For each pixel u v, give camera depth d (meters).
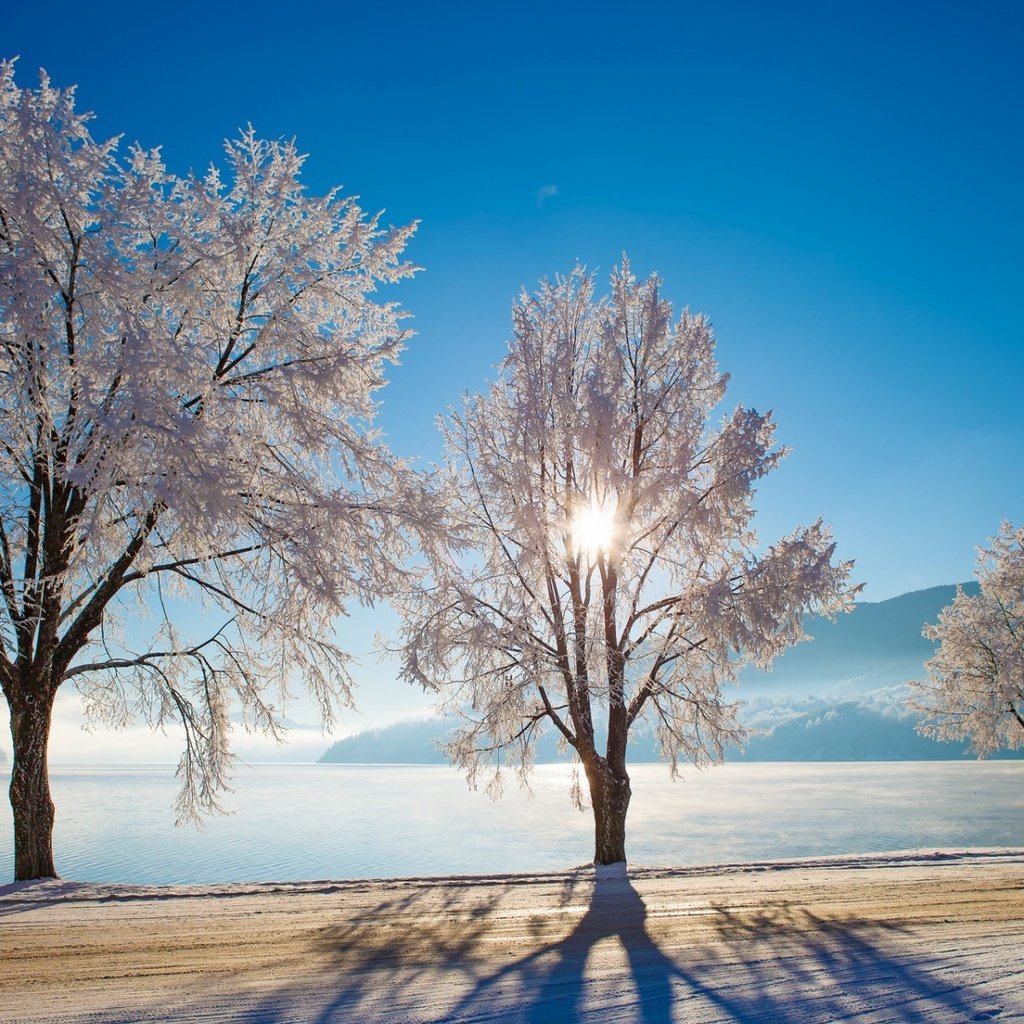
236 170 13.52
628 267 16.23
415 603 14.44
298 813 51.66
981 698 27.61
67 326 12.33
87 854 29.56
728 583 13.35
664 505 14.41
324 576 11.80
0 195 11.24
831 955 6.81
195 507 10.61
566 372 15.70
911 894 10.48
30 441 11.98
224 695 14.70
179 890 11.13
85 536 10.76
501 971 6.25
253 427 13.80
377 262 13.79
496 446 15.72
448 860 29.09
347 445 13.91
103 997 5.50
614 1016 5.04
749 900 10.10
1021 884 11.42
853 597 13.41
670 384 15.67
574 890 11.30
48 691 12.91
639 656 14.80
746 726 15.28
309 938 7.63
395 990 5.66
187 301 13.01
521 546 14.70
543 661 14.38
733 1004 5.30
